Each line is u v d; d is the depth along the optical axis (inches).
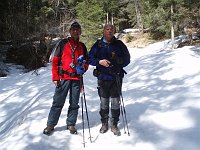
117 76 191.0
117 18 1763.0
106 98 196.9
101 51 190.1
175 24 1045.8
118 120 198.2
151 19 1220.5
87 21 1133.1
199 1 749.3
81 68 195.3
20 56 761.0
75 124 212.8
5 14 775.1
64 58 195.9
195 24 943.0
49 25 816.9
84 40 1109.1
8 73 645.3
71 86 199.0
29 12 800.9
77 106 203.2
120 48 192.2
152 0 1182.3
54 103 200.1
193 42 924.0
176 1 987.3
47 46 747.4
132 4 1723.7
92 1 1245.1
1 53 785.6
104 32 189.0
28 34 776.3
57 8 1026.1
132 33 1584.6
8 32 788.6
